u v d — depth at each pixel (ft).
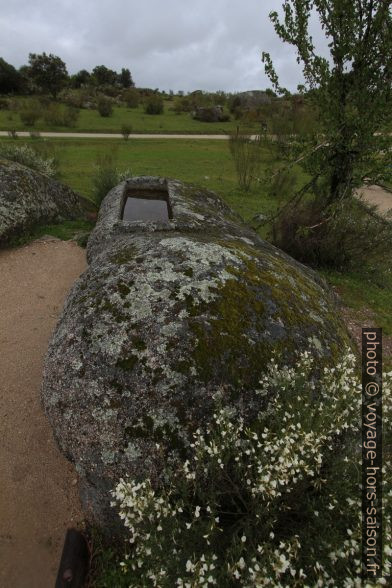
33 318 20.08
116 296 11.69
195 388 9.93
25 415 14.43
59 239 28.63
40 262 25.58
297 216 27.68
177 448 9.41
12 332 18.89
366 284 26.30
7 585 9.93
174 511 7.69
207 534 7.45
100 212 25.99
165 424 9.56
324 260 27.63
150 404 9.74
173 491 8.73
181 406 9.73
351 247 27.04
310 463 8.68
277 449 7.86
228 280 12.48
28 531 10.98
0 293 22.06
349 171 25.46
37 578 10.12
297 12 23.20
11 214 26.91
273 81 25.63
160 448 9.38
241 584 7.30
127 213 25.71
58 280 23.77
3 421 14.16
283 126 55.57
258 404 10.09
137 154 72.69
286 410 9.36
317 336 12.20
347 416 9.00
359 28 22.62
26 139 80.12
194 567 6.68
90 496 10.12
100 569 9.88
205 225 20.86
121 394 9.89
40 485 12.10
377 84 23.34
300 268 20.53
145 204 27.43
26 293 22.24
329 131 24.27
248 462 9.26
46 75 159.43
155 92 221.46
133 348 10.41
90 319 11.30
